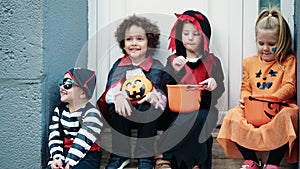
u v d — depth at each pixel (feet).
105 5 9.09
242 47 8.80
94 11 9.07
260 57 7.88
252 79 7.83
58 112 7.40
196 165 7.27
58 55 7.82
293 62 7.55
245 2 8.76
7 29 7.33
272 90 7.60
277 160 7.11
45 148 7.43
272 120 7.08
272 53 7.67
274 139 7.04
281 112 7.05
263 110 7.18
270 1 8.64
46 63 7.39
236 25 8.80
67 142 7.28
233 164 7.77
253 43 8.78
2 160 7.39
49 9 7.47
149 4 9.04
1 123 7.38
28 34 7.28
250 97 7.27
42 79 7.30
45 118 7.41
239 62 8.82
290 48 7.74
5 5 7.31
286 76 7.50
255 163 7.25
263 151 7.68
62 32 7.95
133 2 9.07
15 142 7.36
